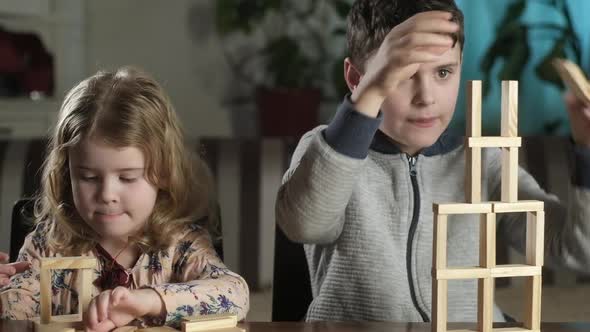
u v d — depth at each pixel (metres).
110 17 4.55
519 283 2.57
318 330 0.83
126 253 1.09
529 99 4.19
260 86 4.43
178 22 4.66
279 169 2.31
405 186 1.17
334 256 1.17
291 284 1.31
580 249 0.95
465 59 4.20
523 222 1.16
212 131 4.75
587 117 0.83
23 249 1.11
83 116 0.98
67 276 1.08
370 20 1.13
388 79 0.87
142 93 1.03
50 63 4.33
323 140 0.91
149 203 1.01
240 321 0.89
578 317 2.37
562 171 2.08
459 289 1.17
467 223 1.18
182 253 1.08
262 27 4.71
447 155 1.20
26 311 1.06
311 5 4.64
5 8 4.23
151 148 0.99
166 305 0.90
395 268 1.15
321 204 0.93
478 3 4.19
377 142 1.18
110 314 0.84
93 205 0.98
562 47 3.63
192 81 4.71
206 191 1.16
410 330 0.83
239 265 2.36
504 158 0.78
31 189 1.91
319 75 4.60
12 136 4.06
